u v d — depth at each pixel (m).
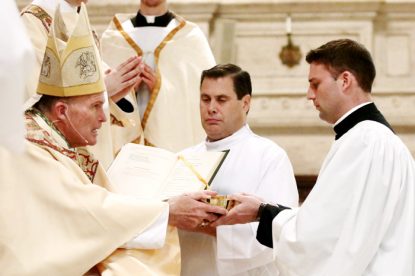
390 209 3.31
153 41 5.57
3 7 1.97
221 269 3.95
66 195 3.35
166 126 5.32
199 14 8.93
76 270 3.28
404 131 8.56
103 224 3.37
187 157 4.03
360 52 3.54
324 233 3.33
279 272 4.11
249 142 4.21
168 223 3.62
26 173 3.31
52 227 3.30
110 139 4.56
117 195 3.50
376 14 9.04
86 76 3.53
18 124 2.00
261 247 3.93
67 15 4.69
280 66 9.00
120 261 3.45
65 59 3.49
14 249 3.19
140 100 5.41
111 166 3.96
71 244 3.30
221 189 4.06
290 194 4.07
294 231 3.43
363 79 3.53
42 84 3.55
